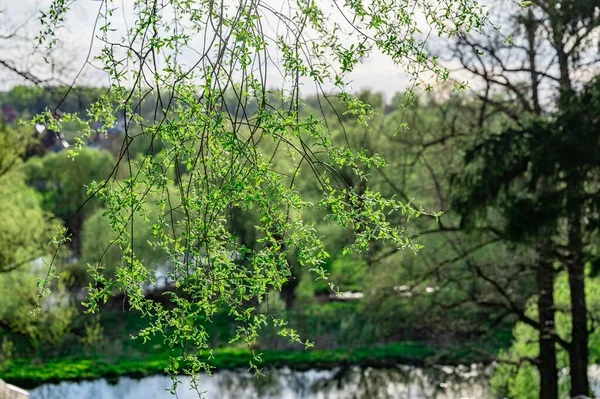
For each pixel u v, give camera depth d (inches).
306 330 1016.2
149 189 109.5
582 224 410.3
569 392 555.2
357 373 909.8
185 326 119.2
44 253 668.7
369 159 113.3
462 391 788.0
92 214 1159.6
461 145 492.7
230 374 897.5
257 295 115.7
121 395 829.8
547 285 515.8
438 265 540.7
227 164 111.5
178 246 112.9
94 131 110.8
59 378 884.6
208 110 105.7
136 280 115.9
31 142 636.7
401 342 986.7
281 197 112.0
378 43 112.7
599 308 526.3
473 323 550.3
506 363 552.4
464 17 113.7
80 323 1027.9
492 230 477.7
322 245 115.4
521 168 405.4
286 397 808.3
